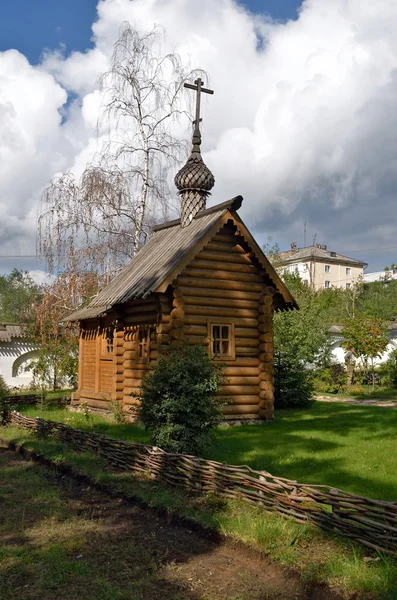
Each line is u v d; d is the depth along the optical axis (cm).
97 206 2261
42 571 579
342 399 2477
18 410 1911
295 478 906
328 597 502
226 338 1584
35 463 1120
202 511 719
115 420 1577
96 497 859
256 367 1606
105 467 1000
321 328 2920
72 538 673
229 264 1583
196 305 1524
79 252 2431
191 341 1498
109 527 719
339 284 7694
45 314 2656
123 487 864
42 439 1272
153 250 1761
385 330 3056
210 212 1614
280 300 1719
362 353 3055
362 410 1906
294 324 2466
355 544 588
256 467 980
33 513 780
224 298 1568
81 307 2547
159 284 1415
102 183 2241
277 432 1380
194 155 1783
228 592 536
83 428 1459
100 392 1816
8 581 557
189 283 1502
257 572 575
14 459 1169
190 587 546
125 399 1636
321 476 916
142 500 797
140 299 1566
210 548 643
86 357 1947
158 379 998
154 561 607
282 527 626
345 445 1186
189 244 1502
